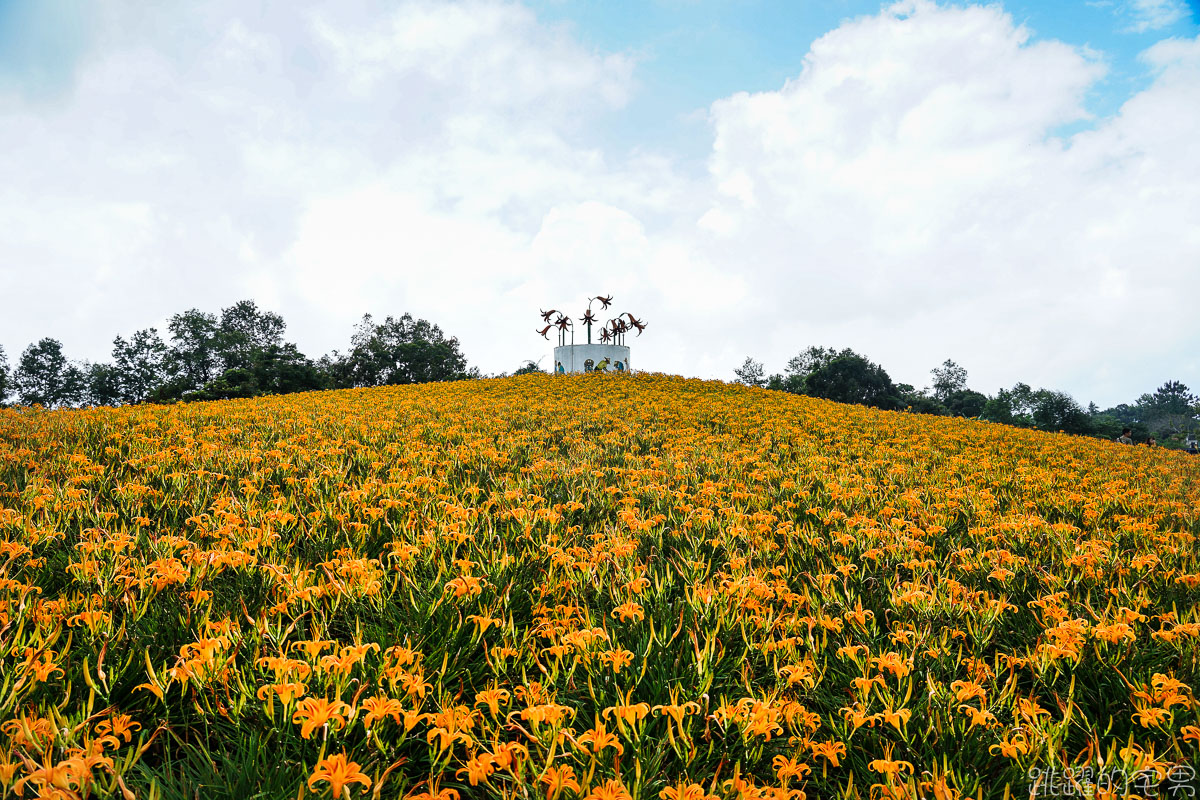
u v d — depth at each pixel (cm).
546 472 759
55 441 809
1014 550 526
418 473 737
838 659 315
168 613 316
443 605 337
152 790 189
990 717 241
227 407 1470
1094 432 6819
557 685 283
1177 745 234
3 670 237
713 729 255
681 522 577
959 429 1697
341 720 211
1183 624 315
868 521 558
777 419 1543
